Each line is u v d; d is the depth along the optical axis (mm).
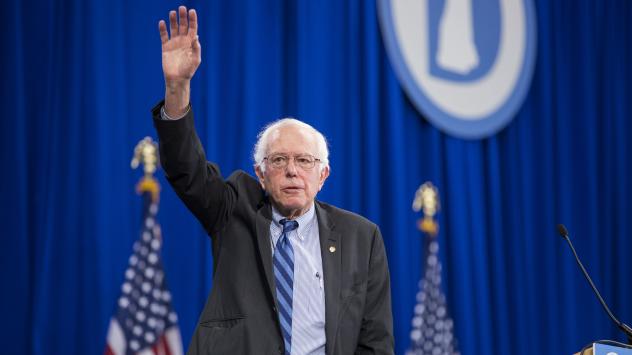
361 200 9898
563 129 11516
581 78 11672
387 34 10227
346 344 4270
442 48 10680
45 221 7941
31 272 7918
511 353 10727
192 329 8625
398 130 10156
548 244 11141
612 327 11469
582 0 11859
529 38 11438
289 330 4203
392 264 9898
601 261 11594
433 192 10430
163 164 4223
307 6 9750
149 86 8664
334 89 9898
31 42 8203
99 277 8109
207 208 4395
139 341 8312
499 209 10898
